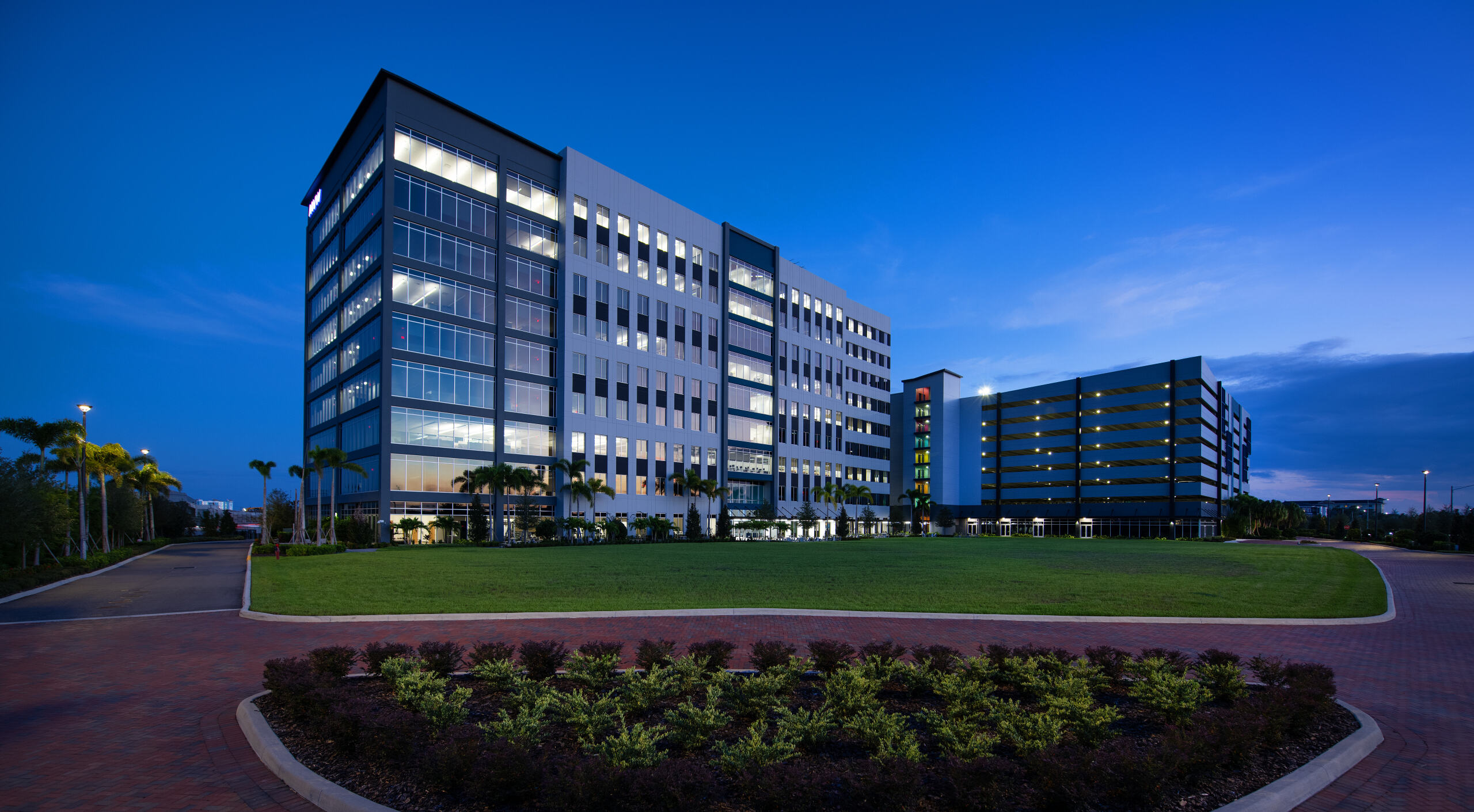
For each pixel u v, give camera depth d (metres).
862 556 38.59
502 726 6.70
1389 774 6.79
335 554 41.25
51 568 29.23
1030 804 5.66
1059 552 43.41
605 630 14.68
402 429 51.88
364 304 56.62
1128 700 8.81
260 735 7.39
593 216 65.50
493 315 58.41
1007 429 111.69
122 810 5.89
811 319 91.44
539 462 60.00
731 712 8.20
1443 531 87.88
